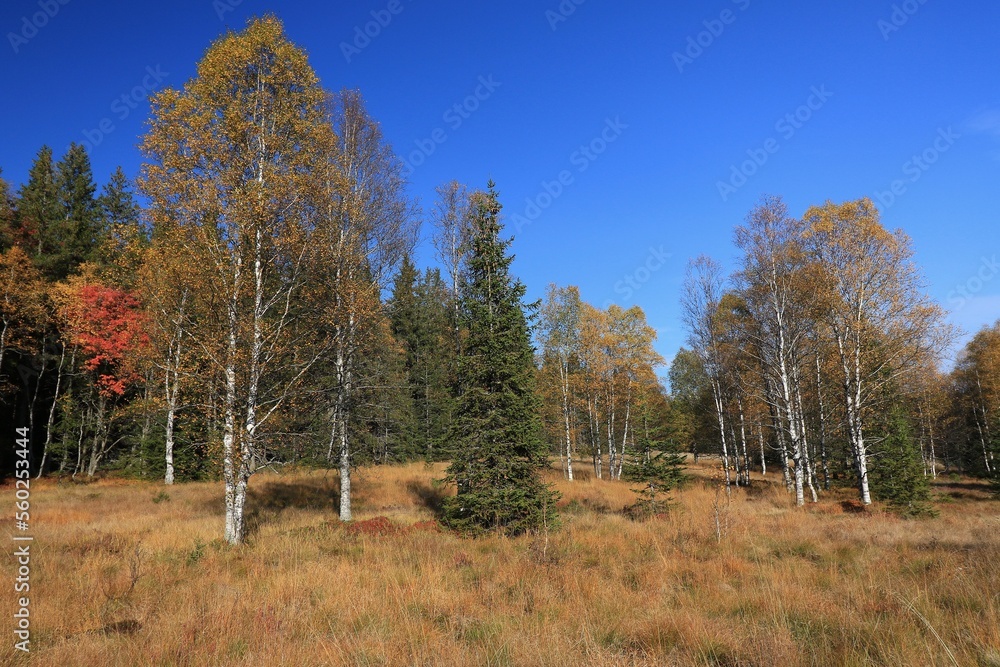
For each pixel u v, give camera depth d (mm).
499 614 6980
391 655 5520
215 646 5840
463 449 14383
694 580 8938
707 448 58188
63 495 22391
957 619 5789
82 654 5535
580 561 10578
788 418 22172
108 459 34938
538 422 14781
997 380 35938
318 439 17000
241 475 12594
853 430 21266
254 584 8828
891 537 12281
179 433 28719
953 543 11180
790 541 12258
